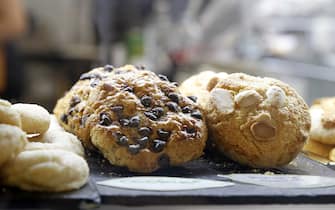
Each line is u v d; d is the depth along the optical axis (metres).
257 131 0.44
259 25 1.21
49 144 0.39
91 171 0.42
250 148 0.45
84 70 1.20
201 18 1.17
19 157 0.35
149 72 0.47
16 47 1.08
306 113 0.47
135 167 0.41
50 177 0.35
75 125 0.46
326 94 1.13
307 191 0.39
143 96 0.43
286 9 1.19
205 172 0.44
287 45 1.19
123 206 0.36
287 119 0.45
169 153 0.42
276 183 0.41
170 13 1.14
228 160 0.47
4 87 1.07
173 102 0.44
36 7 1.22
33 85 1.17
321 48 1.16
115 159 0.42
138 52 1.13
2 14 1.02
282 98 0.46
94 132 0.43
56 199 0.34
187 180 0.40
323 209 0.46
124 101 0.43
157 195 0.36
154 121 0.42
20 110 0.42
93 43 1.20
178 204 0.37
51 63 1.21
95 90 0.45
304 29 1.18
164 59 1.16
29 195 0.34
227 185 0.40
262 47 1.21
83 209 0.35
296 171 0.46
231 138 0.45
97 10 1.16
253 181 0.41
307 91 1.14
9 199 0.34
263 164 0.45
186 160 0.43
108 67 0.53
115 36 1.14
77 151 0.42
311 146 0.54
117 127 0.42
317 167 0.48
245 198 0.38
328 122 0.53
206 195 0.37
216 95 0.46
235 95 0.46
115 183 0.38
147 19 1.13
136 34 1.13
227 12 1.18
